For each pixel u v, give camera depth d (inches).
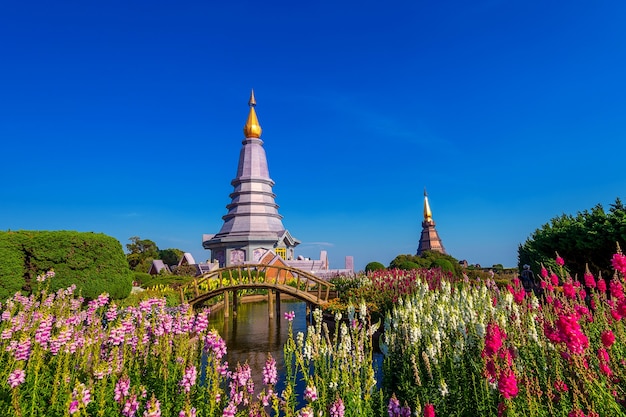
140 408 268.5
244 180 2393.0
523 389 207.9
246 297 1417.3
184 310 398.6
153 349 358.6
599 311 295.4
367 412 270.2
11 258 658.8
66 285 701.9
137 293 959.6
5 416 254.5
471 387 273.6
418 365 307.9
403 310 389.7
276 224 2401.6
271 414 329.1
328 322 812.0
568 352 195.6
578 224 609.9
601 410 173.5
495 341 213.3
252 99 2600.9
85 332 398.0
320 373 313.3
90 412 260.1
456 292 445.4
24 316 411.2
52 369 317.4
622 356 227.1
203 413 271.6
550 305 314.2
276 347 673.0
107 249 767.7
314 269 2194.9
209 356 291.0
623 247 534.3
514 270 1320.1
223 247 2313.0
